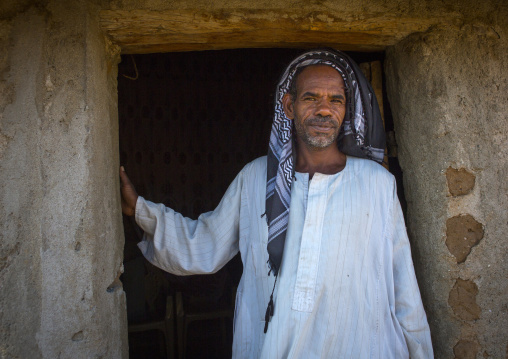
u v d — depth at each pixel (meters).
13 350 1.58
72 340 1.69
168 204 3.99
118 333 1.87
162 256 2.11
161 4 1.87
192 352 3.29
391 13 2.01
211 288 3.27
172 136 3.99
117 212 1.97
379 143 2.05
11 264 1.60
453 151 1.99
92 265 1.72
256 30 1.98
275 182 1.92
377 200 1.92
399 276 1.92
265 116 4.09
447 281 1.97
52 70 1.73
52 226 1.68
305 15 1.96
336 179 1.90
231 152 4.07
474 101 2.01
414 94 2.09
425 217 2.05
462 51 2.03
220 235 2.11
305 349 1.80
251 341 1.92
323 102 1.87
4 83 1.68
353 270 1.83
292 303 1.79
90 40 1.78
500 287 1.96
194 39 2.03
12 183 1.64
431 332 2.02
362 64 2.35
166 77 3.97
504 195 1.98
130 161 3.92
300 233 1.85
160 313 3.11
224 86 4.05
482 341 1.96
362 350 1.80
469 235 1.97
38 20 1.74
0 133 1.65
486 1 2.05
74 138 1.72
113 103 2.01
